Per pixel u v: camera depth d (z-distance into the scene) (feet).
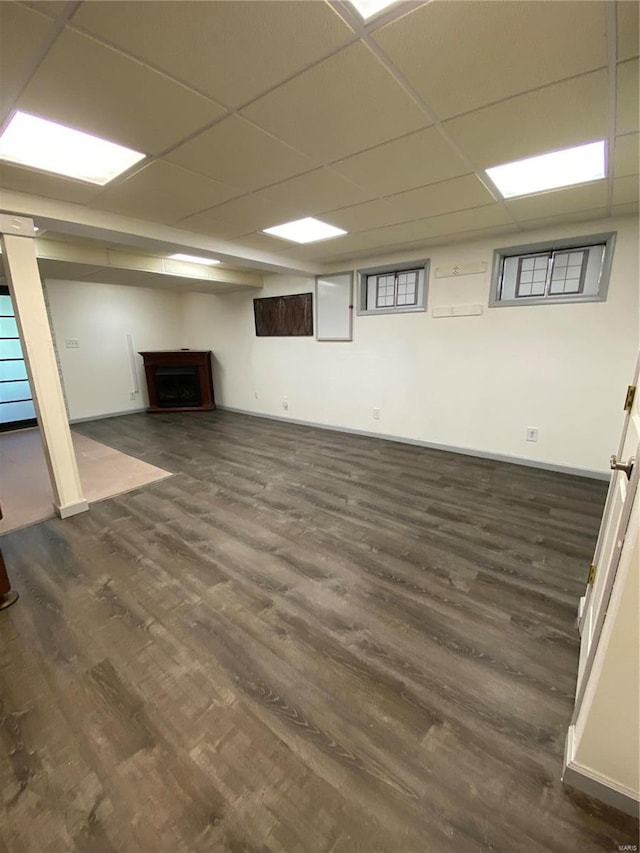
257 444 16.26
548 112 5.34
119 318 22.24
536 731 4.41
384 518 9.47
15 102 4.97
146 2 3.48
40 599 6.69
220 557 7.88
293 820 3.60
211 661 5.37
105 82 4.61
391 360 15.60
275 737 4.35
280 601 6.57
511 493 10.80
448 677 5.11
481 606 6.40
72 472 9.77
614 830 3.51
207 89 4.78
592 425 11.55
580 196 8.54
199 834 3.50
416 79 4.64
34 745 4.28
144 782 3.91
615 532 4.34
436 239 12.30
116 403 22.56
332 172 7.20
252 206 8.95
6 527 9.20
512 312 12.28
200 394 23.95
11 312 18.72
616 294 10.57
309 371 18.76
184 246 11.20
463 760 4.10
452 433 14.47
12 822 3.61
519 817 3.61
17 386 19.17
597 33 3.91
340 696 4.85
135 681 5.08
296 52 4.18
